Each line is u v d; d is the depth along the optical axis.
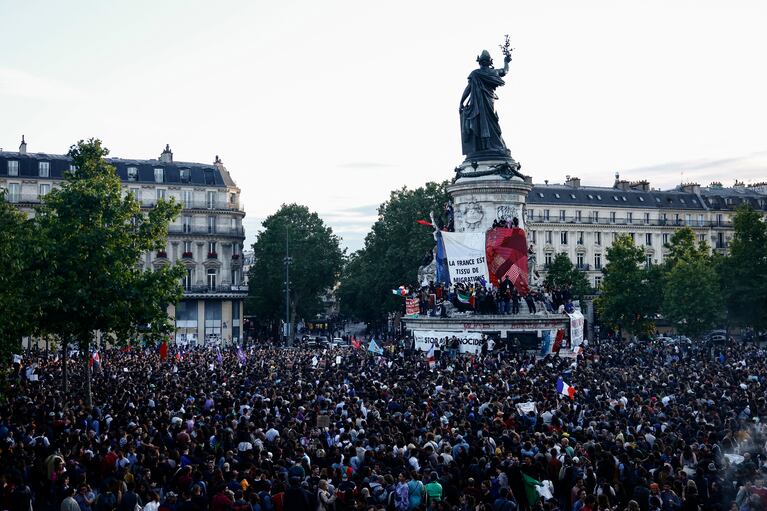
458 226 83.94
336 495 21.36
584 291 129.88
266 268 141.38
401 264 123.12
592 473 22.97
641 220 152.50
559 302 78.50
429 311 76.94
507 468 23.12
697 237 156.62
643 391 40.72
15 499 21.25
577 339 65.75
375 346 65.94
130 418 31.03
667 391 40.78
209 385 43.72
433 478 21.38
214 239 126.00
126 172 122.12
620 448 25.22
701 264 96.44
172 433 28.95
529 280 82.94
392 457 23.36
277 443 26.61
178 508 19.45
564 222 146.12
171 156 129.62
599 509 19.62
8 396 40.62
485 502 20.98
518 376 45.12
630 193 155.25
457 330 72.69
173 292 49.97
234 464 23.86
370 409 33.19
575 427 30.02
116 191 49.69
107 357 70.38
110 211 48.81
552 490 22.69
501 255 74.12
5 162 115.81
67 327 46.06
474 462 23.95
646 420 30.19
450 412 32.75
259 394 37.62
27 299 42.09
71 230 47.53
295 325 148.38
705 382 41.94
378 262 130.12
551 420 31.91
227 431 27.45
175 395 37.72
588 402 37.19
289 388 40.28
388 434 26.66
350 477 23.12
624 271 108.38
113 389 45.44
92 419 32.12
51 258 45.22
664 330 126.62
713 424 30.94
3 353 38.47
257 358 65.69
